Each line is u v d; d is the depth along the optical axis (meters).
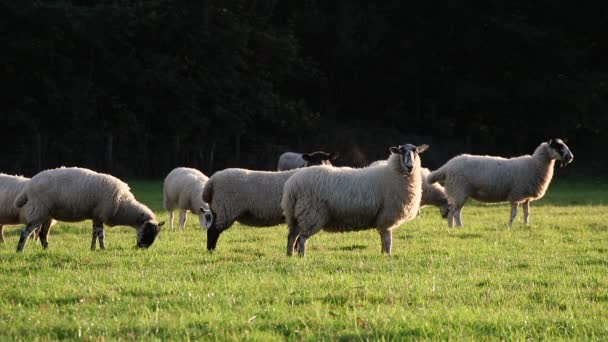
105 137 48.00
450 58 61.38
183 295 9.18
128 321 7.86
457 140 61.12
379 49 61.28
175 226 21.38
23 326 7.68
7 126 43.91
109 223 15.08
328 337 7.33
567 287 10.09
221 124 49.69
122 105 48.00
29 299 9.00
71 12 45.00
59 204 14.27
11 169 44.81
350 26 60.25
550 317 8.23
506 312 8.41
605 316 8.40
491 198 20.22
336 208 12.92
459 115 61.88
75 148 47.06
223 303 8.73
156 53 49.94
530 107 58.97
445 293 9.46
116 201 14.80
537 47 58.31
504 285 10.18
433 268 11.52
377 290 9.53
